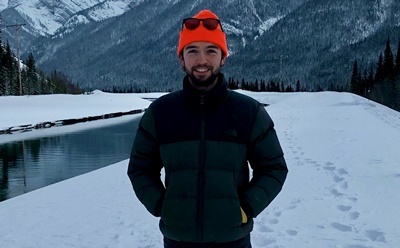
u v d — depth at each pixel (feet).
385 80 208.95
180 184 6.36
